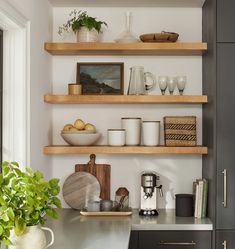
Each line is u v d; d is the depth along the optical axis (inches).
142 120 166.7
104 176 164.9
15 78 124.0
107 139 166.2
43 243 92.1
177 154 166.2
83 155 166.6
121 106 166.7
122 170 166.1
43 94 150.2
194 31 167.3
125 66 167.0
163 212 160.4
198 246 143.6
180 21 167.5
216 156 145.2
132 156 166.2
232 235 144.0
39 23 142.7
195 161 166.2
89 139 154.5
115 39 158.9
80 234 123.9
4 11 106.0
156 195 160.6
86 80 166.1
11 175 87.6
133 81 156.1
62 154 166.2
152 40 154.6
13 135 123.6
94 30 155.6
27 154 126.7
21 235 89.7
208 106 153.9
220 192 144.6
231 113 145.4
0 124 122.9
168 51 157.3
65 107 166.9
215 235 143.8
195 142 157.5
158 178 159.8
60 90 167.0
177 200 154.6
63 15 167.0
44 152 150.9
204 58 161.8
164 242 142.9
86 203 160.9
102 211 153.8
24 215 88.3
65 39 166.7
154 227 142.6
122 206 155.2
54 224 138.1
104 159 166.6
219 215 144.3
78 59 166.9
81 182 161.9
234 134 145.4
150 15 167.2
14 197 87.0
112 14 167.2
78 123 155.9
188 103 164.9
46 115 155.9
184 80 152.4
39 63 143.4
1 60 122.6
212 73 147.1
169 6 165.8
